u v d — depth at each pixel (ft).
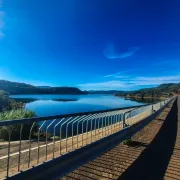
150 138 29.73
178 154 22.66
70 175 16.70
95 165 19.04
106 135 18.74
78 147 14.79
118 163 19.69
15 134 29.04
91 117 16.84
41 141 25.93
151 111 49.57
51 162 11.43
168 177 16.75
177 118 52.06
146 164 19.52
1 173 13.34
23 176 9.84
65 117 12.61
